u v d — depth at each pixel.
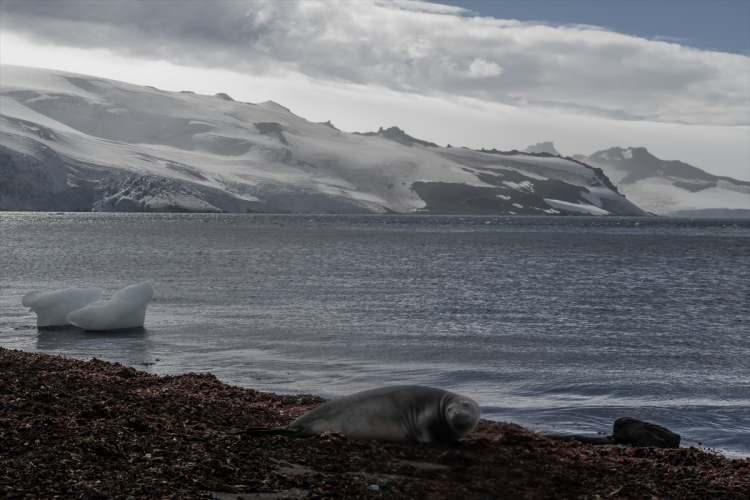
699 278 89.00
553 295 67.75
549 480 15.06
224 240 173.75
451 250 143.50
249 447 15.41
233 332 43.53
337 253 129.38
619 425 20.83
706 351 39.72
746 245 179.50
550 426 23.58
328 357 35.81
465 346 39.62
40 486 11.73
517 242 182.62
